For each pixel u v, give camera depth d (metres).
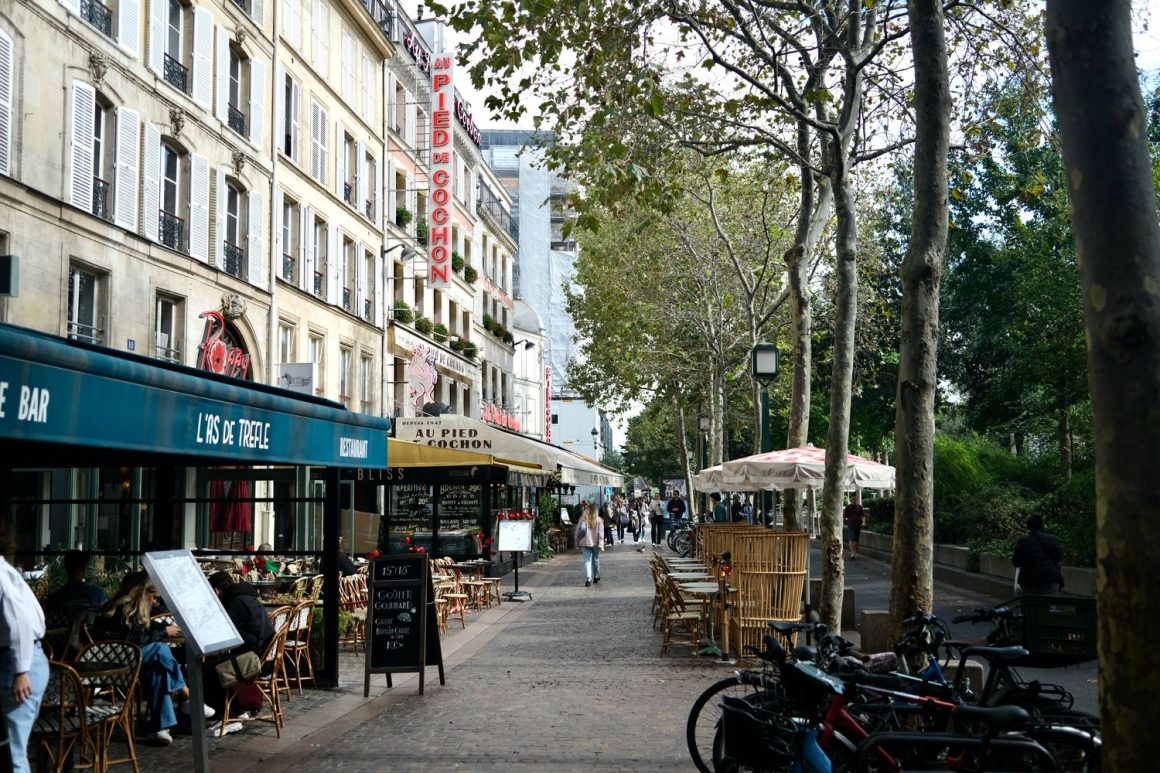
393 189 36.91
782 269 29.00
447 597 16.95
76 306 18.55
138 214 20.19
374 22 33.50
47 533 17.66
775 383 40.03
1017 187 25.89
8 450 9.16
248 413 7.57
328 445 9.37
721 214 29.92
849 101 12.99
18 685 5.98
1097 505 3.92
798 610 13.35
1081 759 5.86
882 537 33.56
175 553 7.08
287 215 28.19
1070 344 22.89
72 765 7.34
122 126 19.56
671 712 10.02
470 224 48.66
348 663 13.59
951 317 34.00
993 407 31.78
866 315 27.58
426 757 8.24
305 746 8.74
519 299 69.75
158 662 8.81
